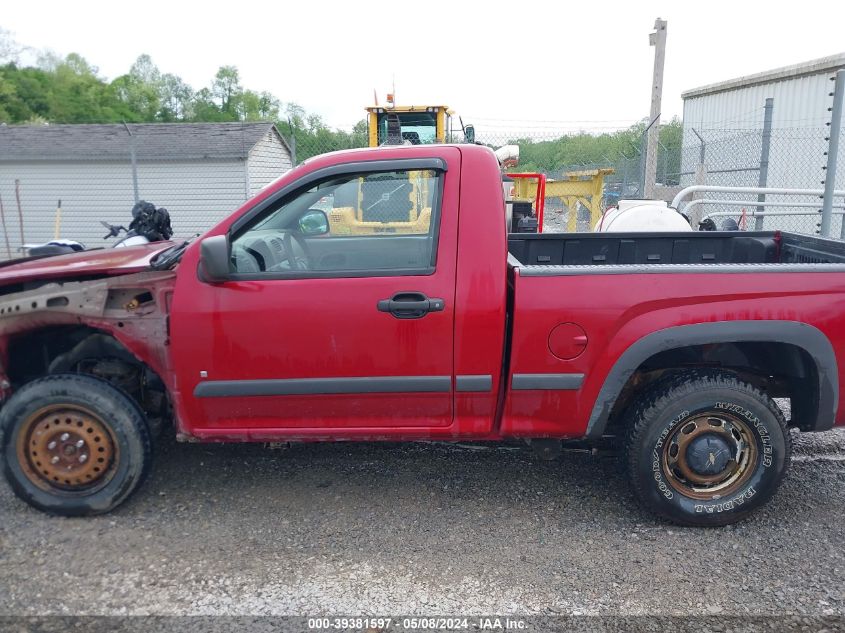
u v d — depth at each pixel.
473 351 3.40
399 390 3.45
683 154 13.91
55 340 4.04
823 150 11.34
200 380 3.47
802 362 3.50
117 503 3.68
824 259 4.11
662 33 12.15
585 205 12.08
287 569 3.24
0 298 3.58
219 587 3.10
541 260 4.95
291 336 3.40
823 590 3.06
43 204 18.98
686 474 3.56
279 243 3.59
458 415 3.55
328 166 3.48
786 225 11.79
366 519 3.71
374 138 11.72
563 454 4.54
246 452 4.56
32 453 3.64
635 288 3.36
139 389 4.00
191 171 18.66
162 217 6.74
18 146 19.25
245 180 18.64
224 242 3.25
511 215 7.89
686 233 4.87
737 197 12.19
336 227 3.53
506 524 3.66
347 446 4.68
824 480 4.16
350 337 3.39
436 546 3.44
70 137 20.14
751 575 3.18
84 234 19.12
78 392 3.56
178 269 3.45
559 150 16.84
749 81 13.24
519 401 3.49
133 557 3.34
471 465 4.39
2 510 3.79
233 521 3.69
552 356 3.41
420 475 4.25
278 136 20.94
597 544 3.46
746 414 3.47
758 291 3.36
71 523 3.66
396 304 3.35
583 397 3.46
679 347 3.62
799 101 12.05
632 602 2.98
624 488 4.08
